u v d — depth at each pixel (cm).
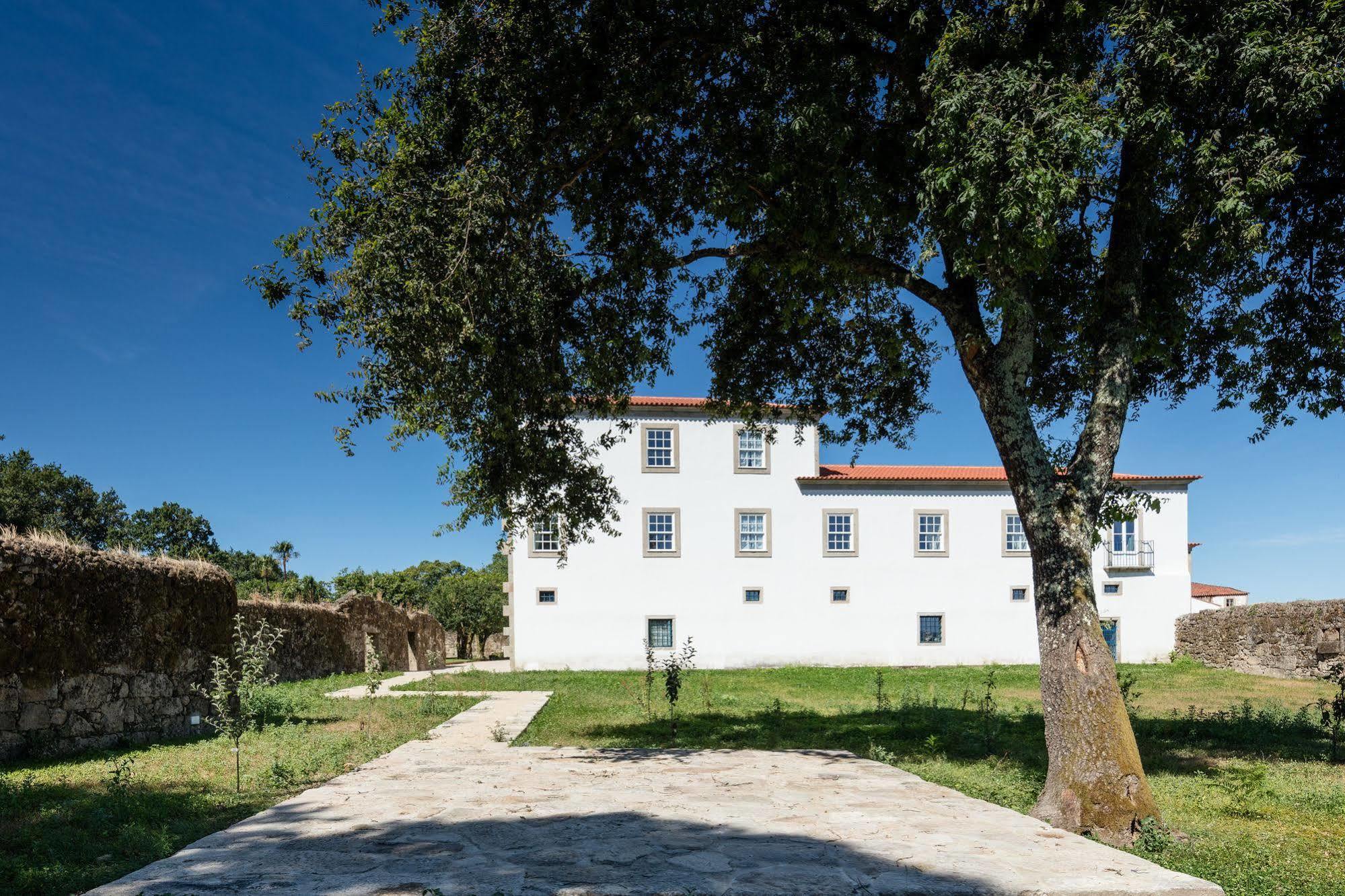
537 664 2733
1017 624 2948
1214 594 4853
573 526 1152
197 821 636
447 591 4981
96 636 1059
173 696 1230
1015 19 709
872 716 1445
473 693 1955
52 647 981
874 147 870
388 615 3478
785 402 1220
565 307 1008
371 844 553
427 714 1484
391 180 764
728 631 2819
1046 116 626
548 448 1080
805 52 832
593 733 1236
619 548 2797
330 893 441
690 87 888
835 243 895
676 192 1000
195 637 1299
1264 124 681
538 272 923
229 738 1100
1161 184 764
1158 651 3034
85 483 5125
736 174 897
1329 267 981
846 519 2917
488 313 829
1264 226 904
